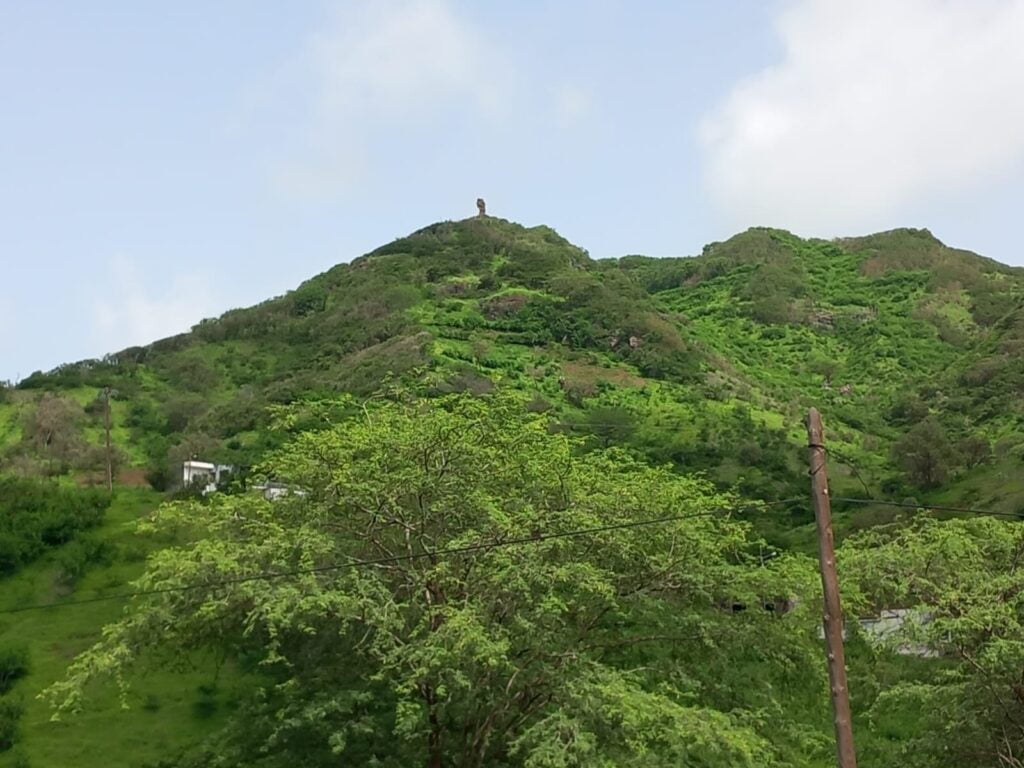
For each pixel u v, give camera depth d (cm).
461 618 1588
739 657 2011
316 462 1977
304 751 1800
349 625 1686
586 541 1902
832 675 1242
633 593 1938
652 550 1994
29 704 3023
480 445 1972
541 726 1553
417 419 2000
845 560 2052
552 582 1742
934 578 1980
